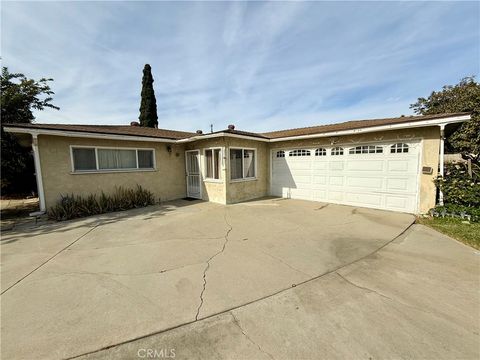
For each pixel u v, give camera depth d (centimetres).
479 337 193
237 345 188
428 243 433
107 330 208
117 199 794
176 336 200
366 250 402
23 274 326
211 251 405
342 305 242
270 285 287
